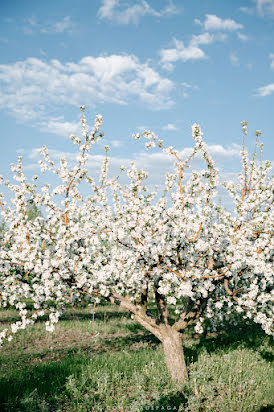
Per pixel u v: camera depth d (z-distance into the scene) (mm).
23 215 6500
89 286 6664
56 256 6496
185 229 6184
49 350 9562
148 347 10008
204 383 6594
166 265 6730
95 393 6270
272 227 6473
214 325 10570
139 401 5887
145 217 6488
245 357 8398
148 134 6945
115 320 13836
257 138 7496
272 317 7125
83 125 6746
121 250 6918
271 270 6602
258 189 7367
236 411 5691
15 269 6512
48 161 6977
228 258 6305
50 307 6336
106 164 7406
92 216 7156
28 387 6418
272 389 6504
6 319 12695
